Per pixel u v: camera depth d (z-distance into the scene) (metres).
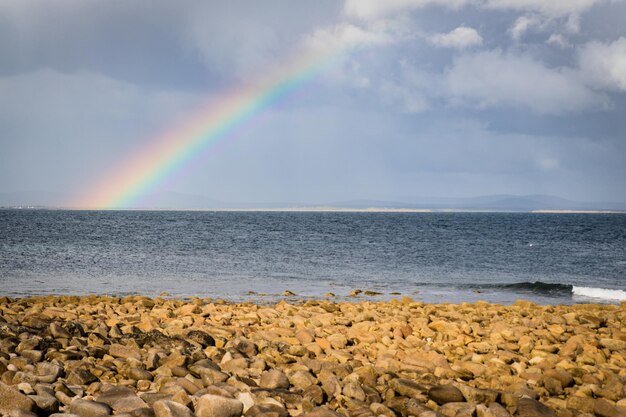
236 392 9.02
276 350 12.65
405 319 18.05
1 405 7.80
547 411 8.95
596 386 10.42
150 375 10.29
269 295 29.30
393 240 82.31
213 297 28.39
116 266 42.47
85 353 11.48
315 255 55.19
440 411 8.94
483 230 123.06
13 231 91.62
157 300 23.41
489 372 11.27
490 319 18.59
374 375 10.55
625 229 134.50
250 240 77.56
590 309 22.48
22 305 21.22
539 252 64.31
